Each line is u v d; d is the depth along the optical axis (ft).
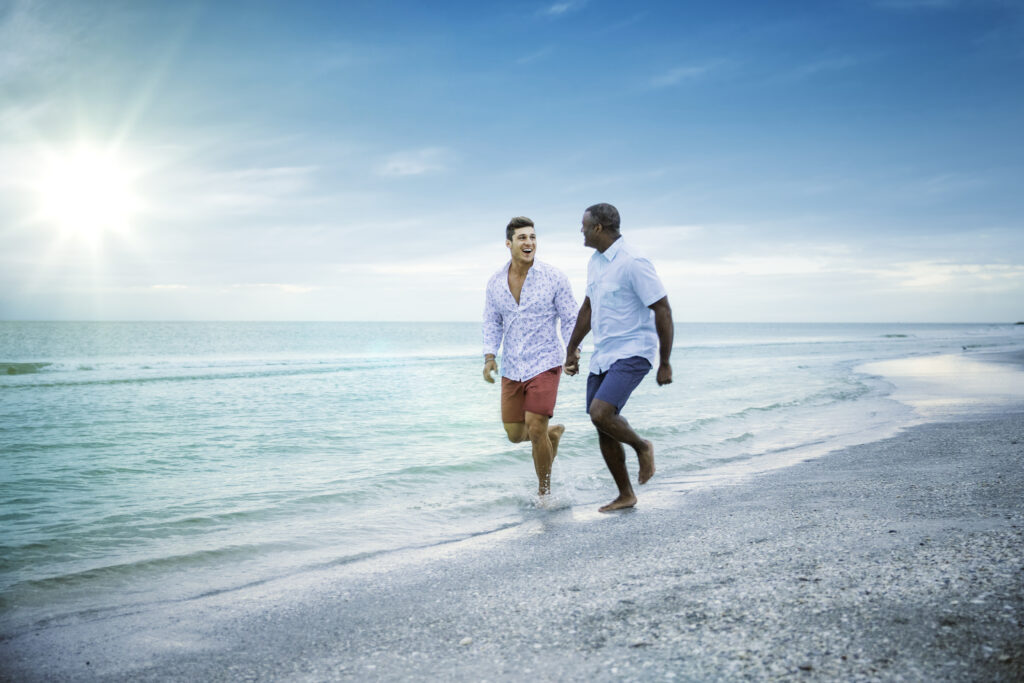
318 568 11.00
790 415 31.09
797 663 5.82
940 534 9.33
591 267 13.29
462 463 20.21
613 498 15.65
